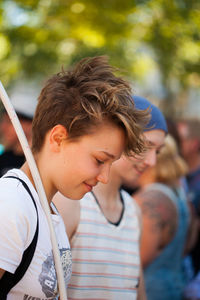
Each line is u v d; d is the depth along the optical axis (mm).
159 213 2838
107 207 2168
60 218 1653
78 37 6977
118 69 1626
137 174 2211
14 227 1397
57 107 1541
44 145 1574
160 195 2887
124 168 2168
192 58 7520
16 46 6938
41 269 1471
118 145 1551
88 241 2037
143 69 8195
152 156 2227
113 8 7047
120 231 2178
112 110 1506
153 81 8609
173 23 7348
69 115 1521
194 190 3918
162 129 2252
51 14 7020
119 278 2121
